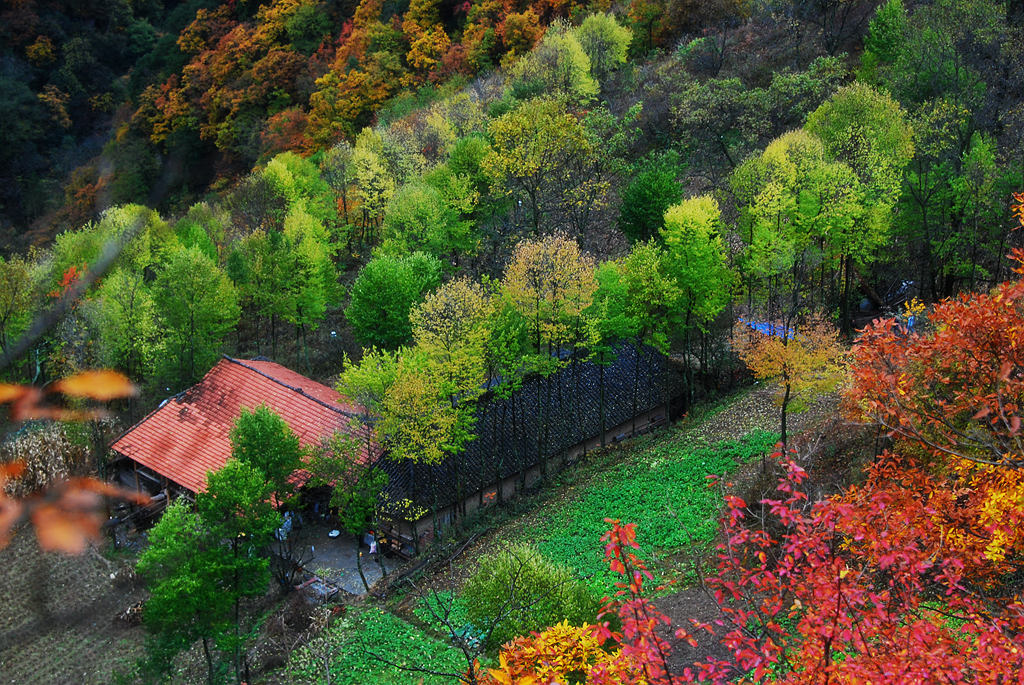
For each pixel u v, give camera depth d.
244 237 68.62
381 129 82.31
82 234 41.72
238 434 41.16
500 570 29.80
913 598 14.96
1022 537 16.19
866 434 39.44
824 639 13.41
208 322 55.44
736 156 69.81
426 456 41.75
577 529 41.72
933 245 49.41
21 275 40.44
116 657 36.31
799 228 50.41
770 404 49.09
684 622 31.00
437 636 35.78
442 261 60.00
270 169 69.75
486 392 48.41
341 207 75.44
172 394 55.34
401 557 43.94
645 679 14.28
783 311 51.41
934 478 19.47
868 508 16.48
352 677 34.00
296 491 42.00
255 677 35.28
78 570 41.41
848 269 52.25
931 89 59.50
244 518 34.53
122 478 51.28
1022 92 55.28
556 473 48.81
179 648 33.12
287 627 38.25
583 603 29.28
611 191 68.94
